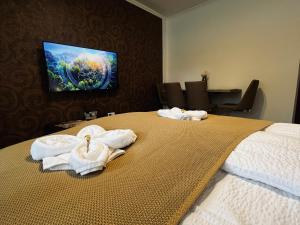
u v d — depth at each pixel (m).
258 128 1.04
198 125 1.06
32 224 0.41
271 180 0.57
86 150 0.70
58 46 2.20
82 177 0.60
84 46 2.56
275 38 2.76
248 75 3.09
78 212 0.44
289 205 0.50
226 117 1.48
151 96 3.88
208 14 3.44
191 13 3.69
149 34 3.68
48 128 2.19
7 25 1.85
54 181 0.57
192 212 0.49
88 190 0.53
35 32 2.06
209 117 1.47
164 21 4.05
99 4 2.71
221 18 3.28
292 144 0.70
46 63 2.11
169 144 0.82
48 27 2.17
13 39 1.90
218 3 3.28
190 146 0.78
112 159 0.72
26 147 0.88
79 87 2.47
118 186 0.54
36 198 0.49
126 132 0.84
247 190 0.57
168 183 0.55
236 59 3.20
